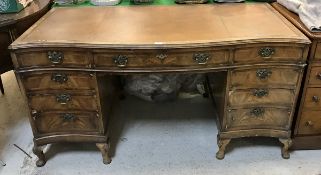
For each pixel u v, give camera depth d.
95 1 2.02
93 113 1.70
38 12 1.87
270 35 1.54
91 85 1.61
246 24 1.67
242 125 1.77
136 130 2.14
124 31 1.61
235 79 1.62
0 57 1.82
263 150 1.93
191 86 2.46
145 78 2.27
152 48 1.47
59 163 1.88
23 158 1.93
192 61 1.54
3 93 2.55
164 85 2.30
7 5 1.80
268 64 1.59
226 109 1.70
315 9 1.69
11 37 1.77
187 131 2.12
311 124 1.80
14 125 2.22
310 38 1.55
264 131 1.79
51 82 1.61
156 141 2.04
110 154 1.93
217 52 1.52
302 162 1.84
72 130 1.76
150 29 1.63
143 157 1.91
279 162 1.85
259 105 1.71
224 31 1.59
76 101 1.66
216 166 1.83
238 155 1.90
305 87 1.69
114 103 2.21
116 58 1.52
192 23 1.69
